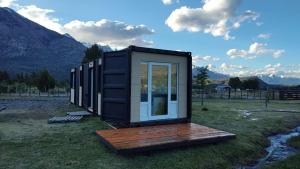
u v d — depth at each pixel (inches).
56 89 1444.4
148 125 344.2
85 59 1202.6
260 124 439.8
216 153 259.4
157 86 364.2
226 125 409.1
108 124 370.9
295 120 518.3
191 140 260.1
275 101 1045.8
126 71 334.3
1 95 1161.4
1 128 340.5
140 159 226.7
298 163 241.6
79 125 367.6
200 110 614.5
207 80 895.1
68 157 224.5
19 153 231.8
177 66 382.6
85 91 569.3
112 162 216.8
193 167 224.1
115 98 355.9
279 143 340.8
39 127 350.9
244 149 282.4
